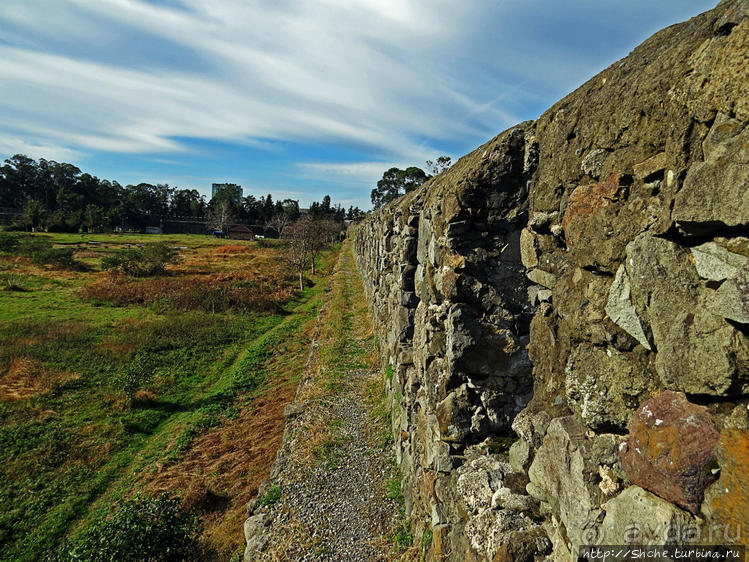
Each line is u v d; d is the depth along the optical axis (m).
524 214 3.08
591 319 1.84
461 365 3.28
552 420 2.06
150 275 28.23
